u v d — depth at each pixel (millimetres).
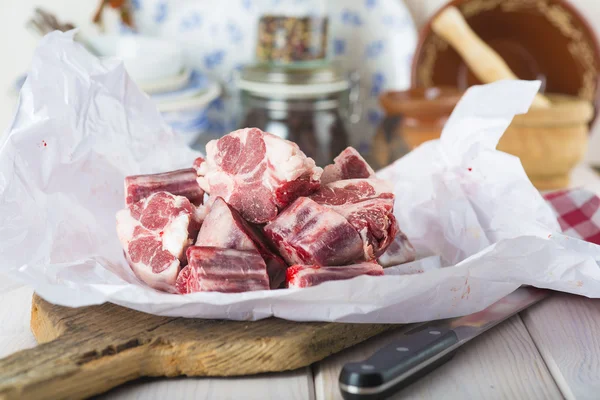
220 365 992
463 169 1324
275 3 2506
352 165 1283
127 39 2279
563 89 2439
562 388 977
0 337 1127
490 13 2424
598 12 2514
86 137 1281
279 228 1115
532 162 2016
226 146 1188
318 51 2254
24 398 876
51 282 1058
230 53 2564
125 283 1132
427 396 946
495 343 1080
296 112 2186
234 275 1066
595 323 1136
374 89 2592
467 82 2467
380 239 1141
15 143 1195
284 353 995
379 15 2520
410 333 1023
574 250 1118
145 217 1184
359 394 885
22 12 2490
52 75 1244
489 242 1303
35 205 1199
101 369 942
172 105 2045
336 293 996
